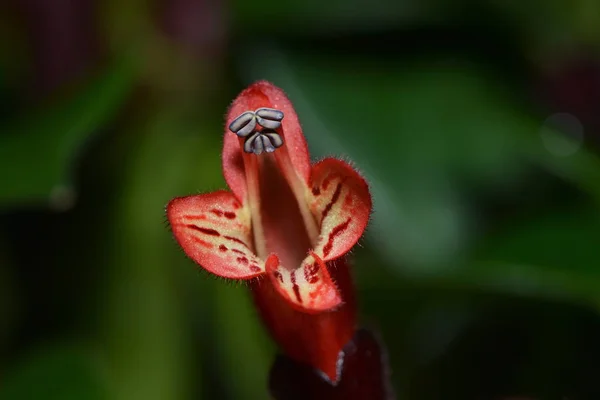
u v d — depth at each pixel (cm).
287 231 25
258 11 32
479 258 29
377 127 32
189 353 31
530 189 32
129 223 31
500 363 31
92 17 31
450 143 32
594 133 32
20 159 28
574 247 29
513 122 32
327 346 25
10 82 32
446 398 31
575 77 32
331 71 32
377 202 31
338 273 25
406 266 31
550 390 31
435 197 31
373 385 25
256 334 30
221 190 25
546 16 32
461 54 32
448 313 32
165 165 31
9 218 32
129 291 31
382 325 32
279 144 25
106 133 31
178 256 31
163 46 32
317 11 32
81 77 31
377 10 32
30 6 31
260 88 25
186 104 32
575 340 31
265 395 30
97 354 30
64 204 28
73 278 31
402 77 32
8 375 30
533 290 29
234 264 24
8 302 32
